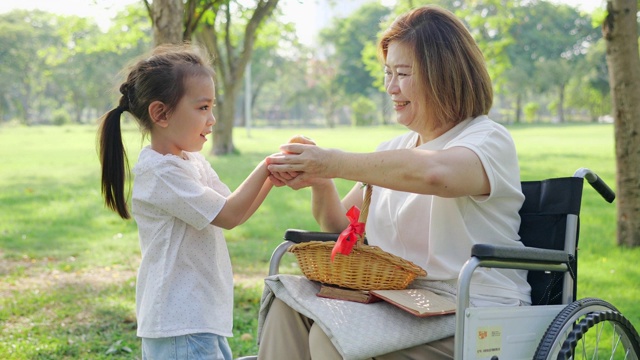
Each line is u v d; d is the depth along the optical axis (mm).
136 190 2465
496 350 2152
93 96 63719
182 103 2461
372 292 2279
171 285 2400
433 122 2525
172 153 2518
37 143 28625
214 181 2707
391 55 2525
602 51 54562
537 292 2520
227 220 2412
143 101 2480
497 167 2340
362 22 62312
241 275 6047
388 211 2576
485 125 2428
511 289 2402
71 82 63938
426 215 2461
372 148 22906
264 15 17438
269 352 2416
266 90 85125
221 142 19641
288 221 8719
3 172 15820
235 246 7285
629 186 6633
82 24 17688
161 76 2449
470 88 2467
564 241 2520
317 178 2516
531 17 57312
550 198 2562
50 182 13742
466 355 2068
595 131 34500
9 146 26297
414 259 2492
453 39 2461
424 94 2473
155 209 2439
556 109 65938
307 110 84750
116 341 4336
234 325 4547
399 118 2586
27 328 4562
